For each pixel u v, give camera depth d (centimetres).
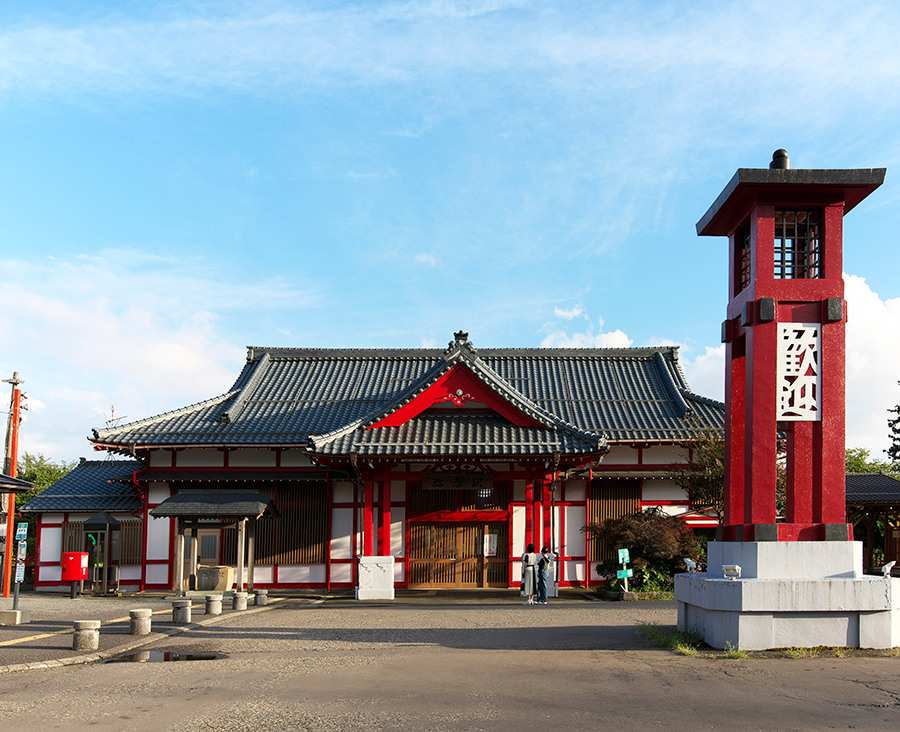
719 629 1087
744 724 736
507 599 2019
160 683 923
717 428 2409
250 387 2820
